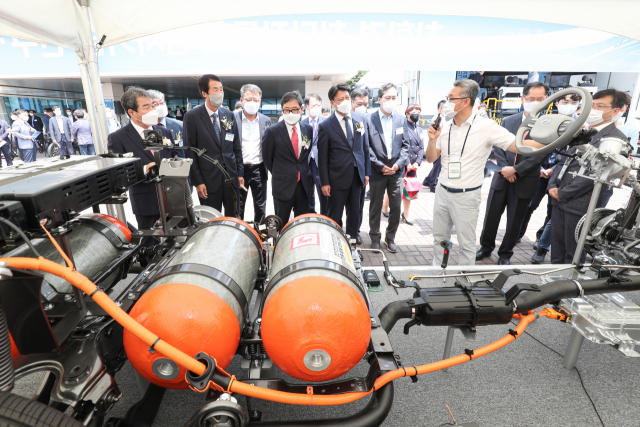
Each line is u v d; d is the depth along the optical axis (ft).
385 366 4.50
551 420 5.66
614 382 6.51
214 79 11.42
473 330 5.55
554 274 10.09
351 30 13.98
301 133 12.39
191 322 4.07
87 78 10.23
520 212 12.21
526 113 11.98
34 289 3.74
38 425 3.38
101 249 6.11
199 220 8.53
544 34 14.37
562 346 7.52
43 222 3.86
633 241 6.50
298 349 4.11
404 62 14.46
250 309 8.48
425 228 17.51
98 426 4.07
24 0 7.85
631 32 10.53
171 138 12.69
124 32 10.49
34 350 4.09
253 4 10.29
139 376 5.00
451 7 10.53
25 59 13.55
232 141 12.56
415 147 17.47
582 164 6.03
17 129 34.68
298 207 13.42
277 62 14.34
